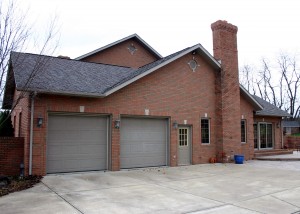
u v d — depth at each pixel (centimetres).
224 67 1767
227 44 1808
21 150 1191
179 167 1512
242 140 1964
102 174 1249
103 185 1021
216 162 1725
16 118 1592
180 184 1052
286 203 806
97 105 1318
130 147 1433
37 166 1165
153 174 1273
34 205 752
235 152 1762
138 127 1467
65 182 1057
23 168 1146
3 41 1084
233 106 1792
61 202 784
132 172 1321
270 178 1186
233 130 1772
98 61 2242
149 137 1498
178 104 1592
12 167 1170
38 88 1118
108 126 1371
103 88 1352
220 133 1731
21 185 988
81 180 1102
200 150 1672
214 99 1769
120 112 1380
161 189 965
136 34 2400
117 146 1365
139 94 1447
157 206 761
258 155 2053
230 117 1766
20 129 1384
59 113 1244
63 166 1249
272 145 2345
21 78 1180
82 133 1305
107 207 745
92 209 725
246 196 877
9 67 1323
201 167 1519
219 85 1756
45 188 956
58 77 1341
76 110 1262
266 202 813
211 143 1728
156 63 1620
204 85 1725
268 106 2447
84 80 1404
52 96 1212
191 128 1648
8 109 1797
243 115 1973
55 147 1234
